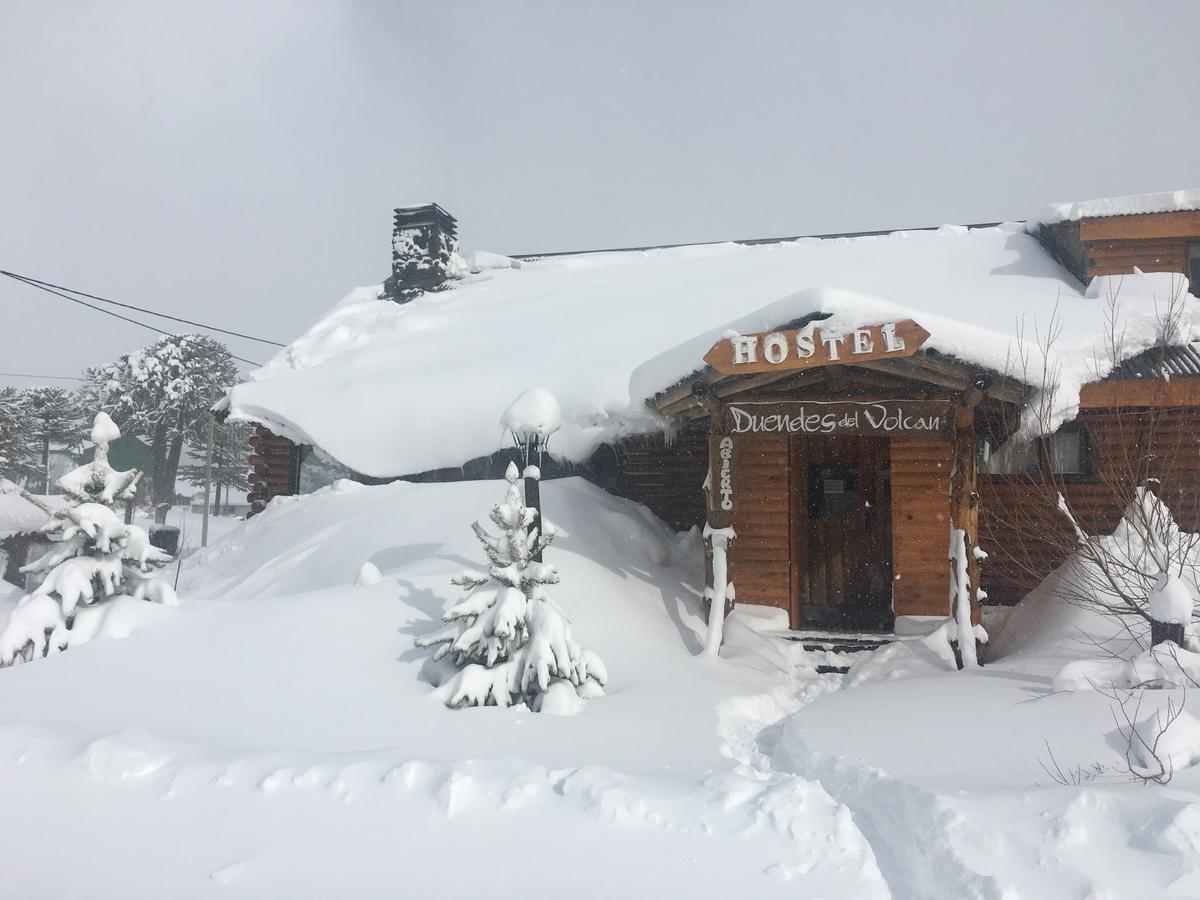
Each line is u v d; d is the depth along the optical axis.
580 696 6.91
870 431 8.80
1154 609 6.83
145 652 7.30
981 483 11.10
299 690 6.65
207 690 6.62
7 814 4.57
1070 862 3.52
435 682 6.95
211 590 11.77
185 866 3.98
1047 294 13.73
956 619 8.88
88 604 7.96
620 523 11.09
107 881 3.84
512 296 19.89
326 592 8.51
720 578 9.12
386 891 3.71
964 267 16.05
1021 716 5.84
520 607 6.80
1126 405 10.31
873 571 11.06
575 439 12.80
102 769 5.07
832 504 11.30
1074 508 10.66
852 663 9.32
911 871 3.83
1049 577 10.20
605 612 8.73
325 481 15.28
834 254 18.45
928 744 5.44
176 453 52.84
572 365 14.24
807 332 8.01
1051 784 4.39
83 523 7.86
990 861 3.60
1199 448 10.20
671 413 9.92
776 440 10.94
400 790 4.67
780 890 3.63
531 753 5.48
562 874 3.82
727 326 8.70
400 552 10.44
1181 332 10.74
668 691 7.27
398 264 21.98
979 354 8.03
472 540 10.04
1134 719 5.30
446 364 15.73
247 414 15.34
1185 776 4.35
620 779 4.64
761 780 4.91
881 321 7.89
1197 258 14.07
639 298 17.38
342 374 16.27
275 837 4.27
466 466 13.43
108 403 53.53
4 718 6.11
